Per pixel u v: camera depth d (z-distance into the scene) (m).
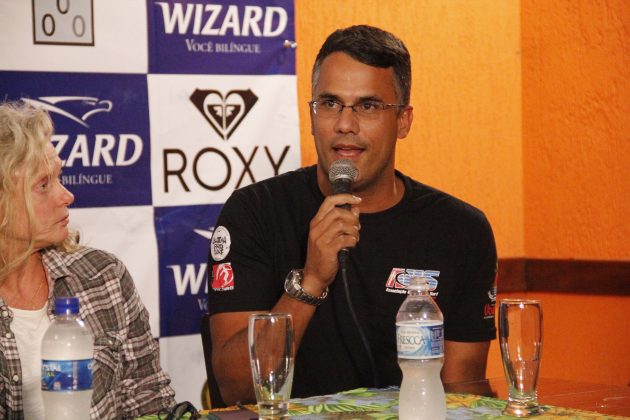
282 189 2.67
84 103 3.56
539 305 1.83
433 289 2.59
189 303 3.79
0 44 3.40
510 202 4.57
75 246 2.36
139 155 3.67
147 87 3.67
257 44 3.87
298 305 2.28
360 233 2.58
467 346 2.64
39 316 2.19
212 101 3.79
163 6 3.70
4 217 2.12
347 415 1.78
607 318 4.22
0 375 2.10
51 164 2.16
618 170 4.14
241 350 2.33
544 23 4.46
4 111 2.17
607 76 4.18
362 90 2.42
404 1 4.27
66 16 3.51
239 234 2.57
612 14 4.14
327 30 4.09
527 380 1.81
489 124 4.51
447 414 1.80
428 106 4.34
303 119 4.05
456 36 4.41
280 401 1.72
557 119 4.42
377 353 2.56
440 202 2.69
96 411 2.19
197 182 3.78
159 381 2.36
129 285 2.38
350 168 2.29
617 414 1.81
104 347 2.26
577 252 4.35
